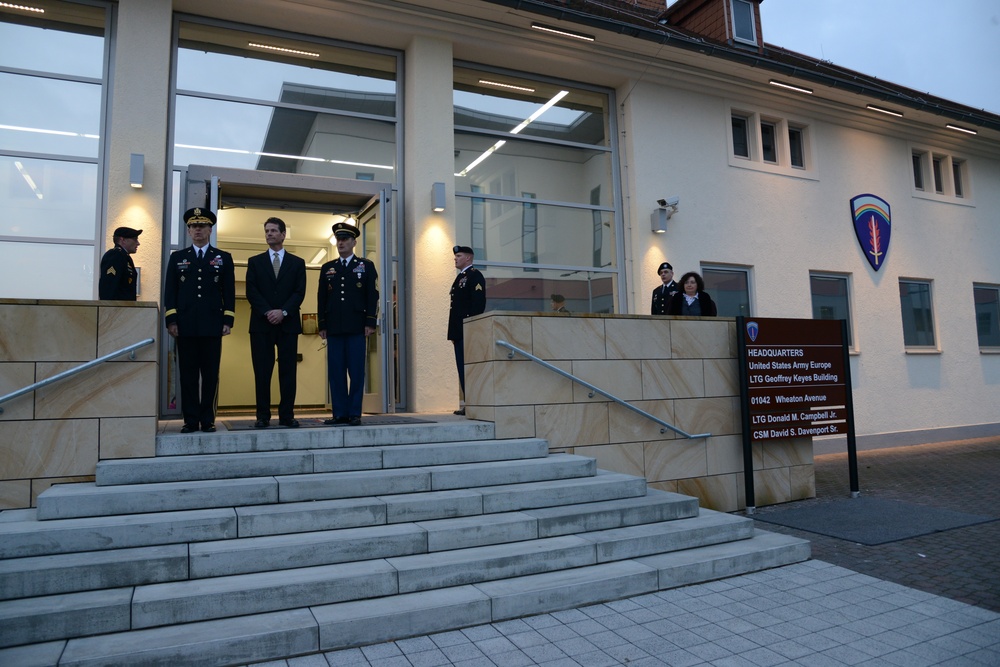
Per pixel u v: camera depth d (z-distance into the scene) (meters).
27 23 8.34
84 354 5.37
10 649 3.62
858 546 6.35
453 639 4.16
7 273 7.96
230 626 3.91
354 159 9.88
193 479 5.26
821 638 4.21
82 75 8.50
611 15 11.27
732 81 12.13
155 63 8.55
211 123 9.10
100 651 3.59
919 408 13.96
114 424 5.40
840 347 8.85
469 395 7.31
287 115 9.56
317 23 9.48
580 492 5.91
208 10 9.05
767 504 8.30
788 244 12.75
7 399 5.06
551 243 11.03
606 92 11.77
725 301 12.15
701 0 12.96
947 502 8.27
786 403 8.35
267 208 9.72
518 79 11.14
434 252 9.77
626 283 11.45
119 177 8.23
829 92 12.80
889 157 14.34
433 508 5.26
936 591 5.10
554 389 7.06
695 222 11.82
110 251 6.20
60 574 4.02
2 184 8.05
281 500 5.12
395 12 9.61
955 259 15.02
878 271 13.81
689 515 6.07
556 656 3.93
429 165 9.88
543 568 4.94
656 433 7.65
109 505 4.74
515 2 9.59
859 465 11.35
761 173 12.62
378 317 9.34
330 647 3.97
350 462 5.71
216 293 6.12
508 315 6.90
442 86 10.09
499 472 5.95
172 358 8.27
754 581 5.30
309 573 4.41
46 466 5.22
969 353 14.91
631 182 11.46
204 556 4.31
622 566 5.12
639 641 4.14
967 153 15.62
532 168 11.05
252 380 13.54
